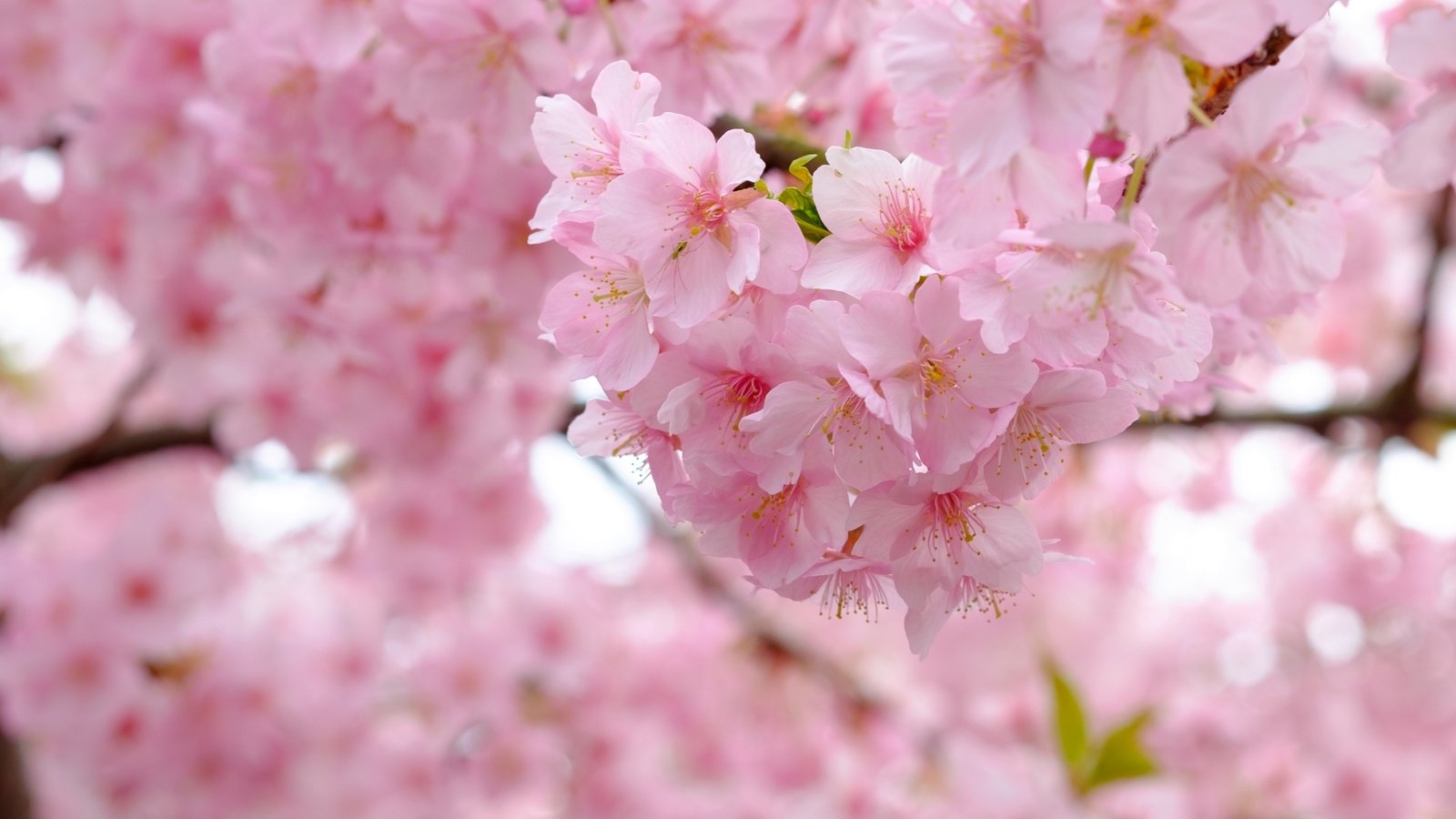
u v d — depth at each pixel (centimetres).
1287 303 125
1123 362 125
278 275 303
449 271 277
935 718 610
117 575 387
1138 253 115
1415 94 271
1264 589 647
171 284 372
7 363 575
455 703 476
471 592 506
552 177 236
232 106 241
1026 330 119
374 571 477
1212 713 534
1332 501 596
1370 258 592
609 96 133
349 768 438
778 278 124
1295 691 600
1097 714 615
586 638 500
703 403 124
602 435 143
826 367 121
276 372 369
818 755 527
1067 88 113
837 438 120
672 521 129
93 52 288
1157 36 114
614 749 505
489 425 373
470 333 301
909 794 504
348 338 318
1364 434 439
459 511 461
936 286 120
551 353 306
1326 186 118
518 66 203
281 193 253
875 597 138
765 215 125
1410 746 606
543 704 512
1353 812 535
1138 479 600
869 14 221
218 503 558
